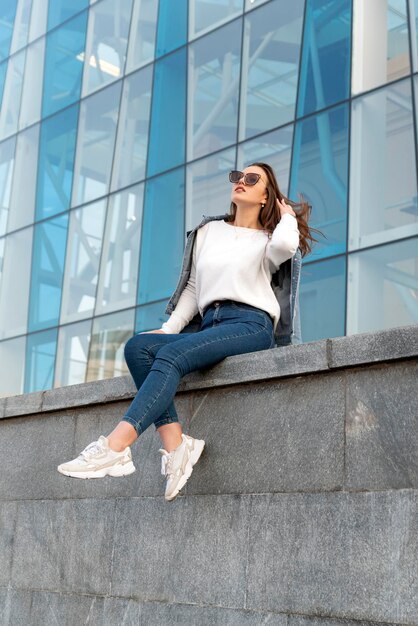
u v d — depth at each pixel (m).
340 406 3.95
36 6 21.62
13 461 6.02
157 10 18.45
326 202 14.21
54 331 18.48
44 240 19.45
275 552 4.03
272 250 4.59
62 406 5.66
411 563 3.45
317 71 14.94
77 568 5.20
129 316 17.02
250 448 4.32
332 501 3.84
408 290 12.74
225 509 4.35
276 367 4.25
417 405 3.64
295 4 15.64
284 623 3.88
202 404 4.66
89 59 19.77
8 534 5.84
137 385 4.54
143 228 17.28
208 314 4.66
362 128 13.98
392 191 13.36
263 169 4.91
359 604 3.59
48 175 19.88
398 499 3.58
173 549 4.58
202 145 16.62
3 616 5.65
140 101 18.22
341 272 13.67
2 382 19.27
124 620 4.75
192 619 4.34
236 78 16.33
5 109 21.62
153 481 4.86
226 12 16.94
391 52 13.91
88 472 4.02
